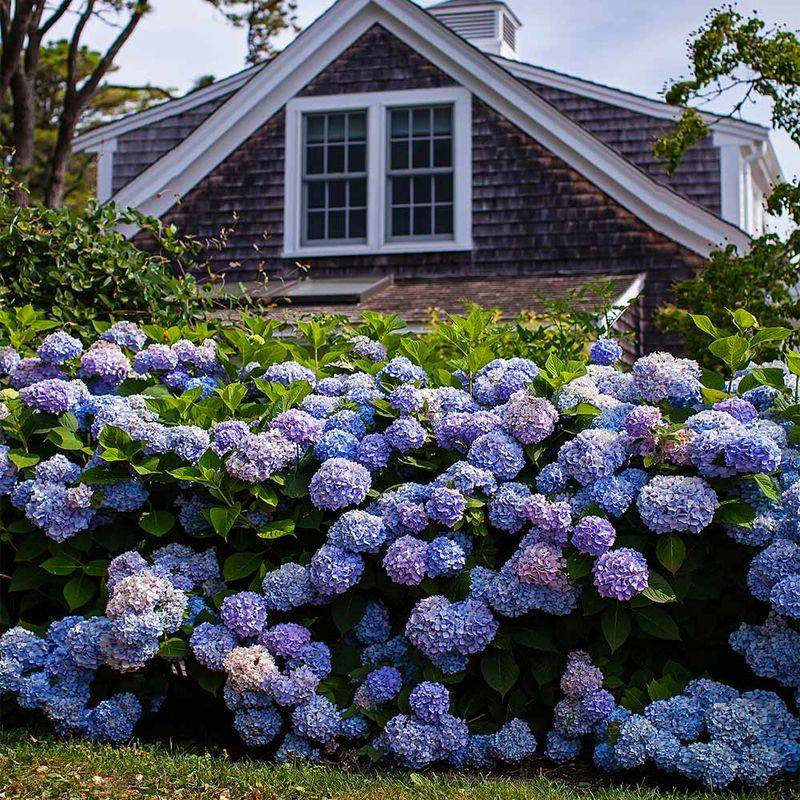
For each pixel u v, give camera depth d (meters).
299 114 14.35
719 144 15.12
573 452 4.12
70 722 4.24
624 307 6.98
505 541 4.34
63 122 17.11
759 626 4.02
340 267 14.15
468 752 4.06
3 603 4.70
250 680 4.03
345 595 4.24
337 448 4.35
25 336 5.37
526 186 13.75
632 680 4.09
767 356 5.24
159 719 4.59
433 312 10.03
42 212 7.18
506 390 4.59
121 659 4.11
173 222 14.52
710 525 4.09
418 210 14.14
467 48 13.85
